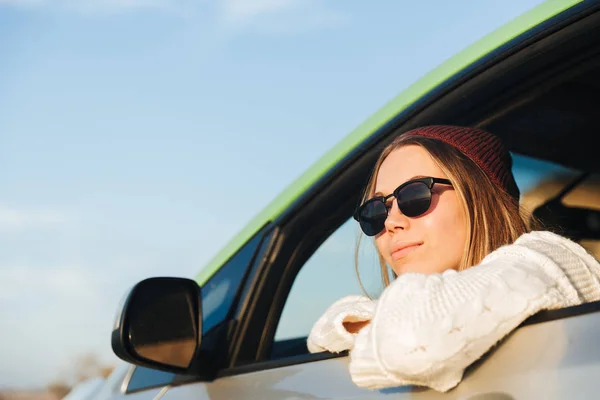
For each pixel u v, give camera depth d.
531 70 1.84
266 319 2.14
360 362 1.46
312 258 2.12
